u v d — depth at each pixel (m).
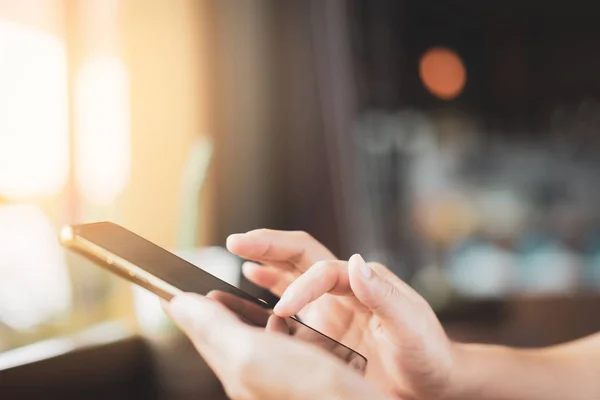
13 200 1.24
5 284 1.00
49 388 0.57
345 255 2.10
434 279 2.53
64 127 1.36
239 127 1.82
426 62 3.02
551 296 1.78
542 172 3.06
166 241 1.52
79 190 1.39
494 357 0.71
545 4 3.10
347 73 2.21
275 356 0.44
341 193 2.11
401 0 2.85
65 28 1.36
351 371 0.45
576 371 0.74
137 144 1.52
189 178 0.97
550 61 3.16
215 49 1.75
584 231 2.92
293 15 1.97
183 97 1.64
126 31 1.49
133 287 0.76
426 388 0.66
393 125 2.73
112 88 1.47
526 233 2.90
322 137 2.04
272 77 1.93
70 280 1.06
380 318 0.61
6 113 1.23
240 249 0.67
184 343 0.73
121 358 0.69
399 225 2.68
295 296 0.55
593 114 3.12
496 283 2.55
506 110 3.14
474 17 3.06
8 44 1.24
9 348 0.79
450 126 3.04
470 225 2.87
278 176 1.94
